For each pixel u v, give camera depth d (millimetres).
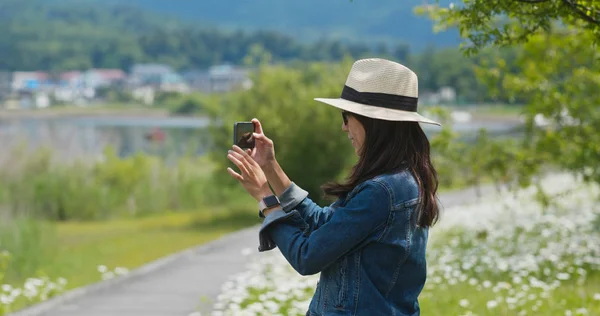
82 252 16938
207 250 14281
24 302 10312
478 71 11922
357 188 3197
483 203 18531
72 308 9219
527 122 12789
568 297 8664
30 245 14539
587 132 12102
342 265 3182
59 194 25203
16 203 23812
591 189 16953
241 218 24312
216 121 23766
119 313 8914
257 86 23891
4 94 193375
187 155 31500
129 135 83500
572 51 11008
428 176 3285
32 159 26156
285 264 11648
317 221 3291
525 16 5598
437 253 12344
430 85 109812
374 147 3252
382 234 3141
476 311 8203
